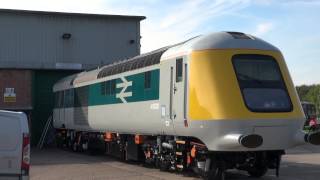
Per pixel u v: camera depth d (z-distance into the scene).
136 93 18.86
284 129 14.39
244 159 15.04
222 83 14.37
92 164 20.70
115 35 35.16
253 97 14.37
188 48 15.23
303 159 21.98
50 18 34.03
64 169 18.89
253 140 13.93
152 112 17.42
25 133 10.55
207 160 14.74
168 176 16.17
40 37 33.84
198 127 14.54
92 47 34.69
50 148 32.66
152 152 18.25
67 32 34.25
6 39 33.25
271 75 14.90
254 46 14.98
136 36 35.50
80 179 15.90
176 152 16.17
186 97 15.14
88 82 24.94
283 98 14.71
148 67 17.88
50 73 35.38
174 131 15.98
